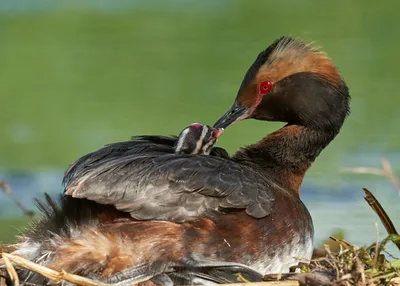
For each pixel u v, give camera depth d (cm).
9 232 1434
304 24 2652
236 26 2645
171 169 1074
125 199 1047
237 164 1148
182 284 1051
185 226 1066
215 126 1319
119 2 2952
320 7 2858
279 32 2583
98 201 1039
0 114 2069
